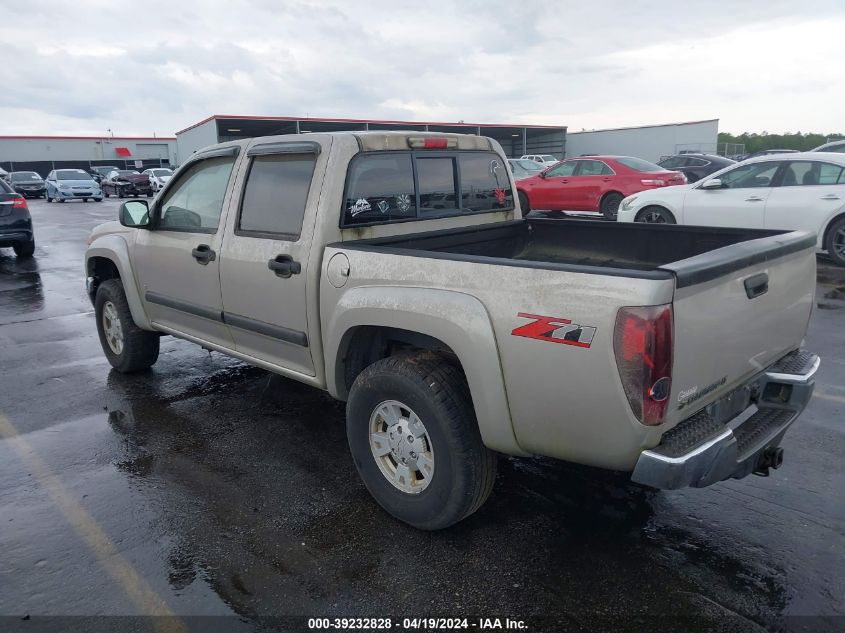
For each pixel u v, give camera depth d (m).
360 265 3.24
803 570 2.87
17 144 54.88
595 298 2.42
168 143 60.34
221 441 4.29
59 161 56.62
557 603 2.70
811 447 4.04
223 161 4.18
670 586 2.78
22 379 5.57
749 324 2.83
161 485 3.72
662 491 3.57
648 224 4.19
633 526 3.23
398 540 3.15
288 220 3.69
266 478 3.78
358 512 3.40
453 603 2.71
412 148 3.95
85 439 4.35
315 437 4.33
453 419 2.90
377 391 3.14
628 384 2.37
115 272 5.70
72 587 2.85
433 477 3.03
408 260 3.03
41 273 11.09
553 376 2.56
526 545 3.09
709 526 3.22
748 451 2.74
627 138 42.06
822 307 7.39
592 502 3.47
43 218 21.89
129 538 3.21
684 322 2.42
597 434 2.52
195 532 3.25
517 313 2.63
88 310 8.30
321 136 3.60
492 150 4.58
